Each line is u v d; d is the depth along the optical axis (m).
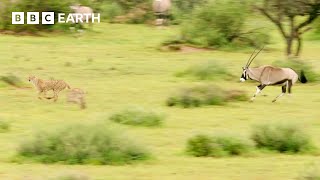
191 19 121.75
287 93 70.62
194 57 108.31
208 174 38.41
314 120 59.56
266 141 46.38
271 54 115.62
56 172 37.56
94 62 99.12
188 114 61.84
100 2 167.00
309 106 67.31
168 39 123.50
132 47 119.69
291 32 100.88
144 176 37.50
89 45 120.56
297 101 70.31
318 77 86.56
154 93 74.56
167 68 95.62
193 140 44.62
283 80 69.25
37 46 115.81
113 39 131.25
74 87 77.31
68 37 132.12
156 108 62.53
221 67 87.94
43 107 64.12
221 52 115.94
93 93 73.62
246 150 44.72
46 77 84.88
